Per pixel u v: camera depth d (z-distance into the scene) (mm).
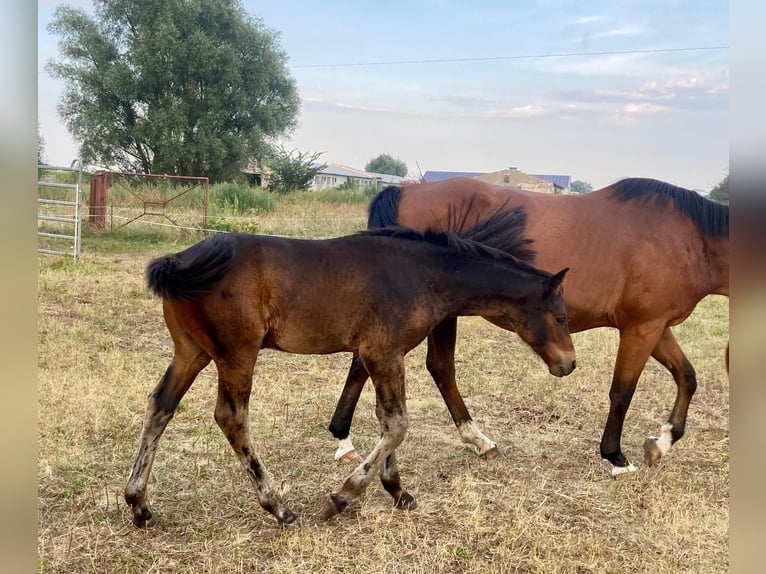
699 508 3748
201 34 28438
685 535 3455
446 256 3639
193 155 28531
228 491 3785
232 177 30500
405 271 3506
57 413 4648
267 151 30781
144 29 28359
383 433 3504
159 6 28938
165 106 28609
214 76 29297
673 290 4207
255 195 20688
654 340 4254
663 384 6305
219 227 15930
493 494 3875
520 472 4242
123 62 29203
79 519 3377
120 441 4352
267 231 16516
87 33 29047
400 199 4582
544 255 4227
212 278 3125
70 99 29609
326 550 3156
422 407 5340
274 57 31000
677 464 4461
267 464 4160
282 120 31828
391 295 3430
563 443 4777
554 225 4246
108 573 2945
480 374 6332
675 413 4500
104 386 5262
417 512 3629
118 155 29750
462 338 7664
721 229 4293
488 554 3223
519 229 4020
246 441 3332
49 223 15336
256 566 3051
